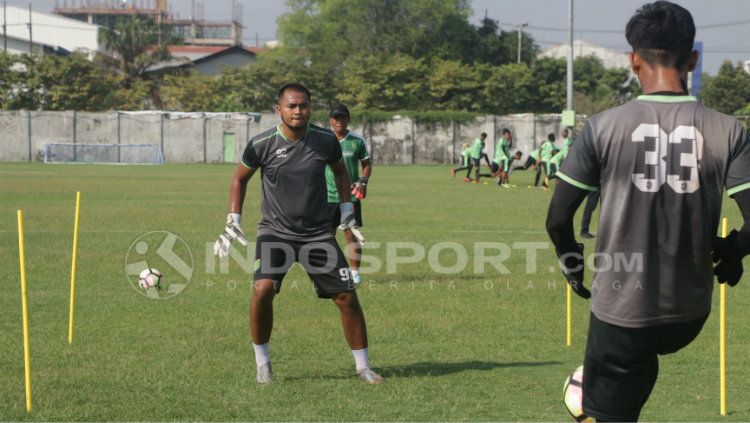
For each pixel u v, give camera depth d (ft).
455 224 97.45
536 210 116.06
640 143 19.65
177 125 303.27
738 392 34.42
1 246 76.18
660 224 19.74
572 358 39.86
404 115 319.47
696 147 19.58
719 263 20.77
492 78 355.77
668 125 19.70
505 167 176.55
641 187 19.70
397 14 402.11
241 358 39.37
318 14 409.69
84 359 38.86
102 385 34.73
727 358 39.83
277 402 32.63
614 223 19.98
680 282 19.93
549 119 317.83
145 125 302.45
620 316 20.04
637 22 20.34
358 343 35.96
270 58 388.37
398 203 127.13
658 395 34.01
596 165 20.10
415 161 321.11
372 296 54.95
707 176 19.66
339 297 35.47
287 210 35.06
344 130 56.80
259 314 35.04
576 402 24.79
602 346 20.51
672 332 20.18
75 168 244.42
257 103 343.26
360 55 376.07
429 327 46.19
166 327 45.62
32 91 324.80
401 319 48.11
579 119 309.83
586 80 388.78
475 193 151.43
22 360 38.55
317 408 31.91
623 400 20.88
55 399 32.63
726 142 19.61
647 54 20.24
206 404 32.30
